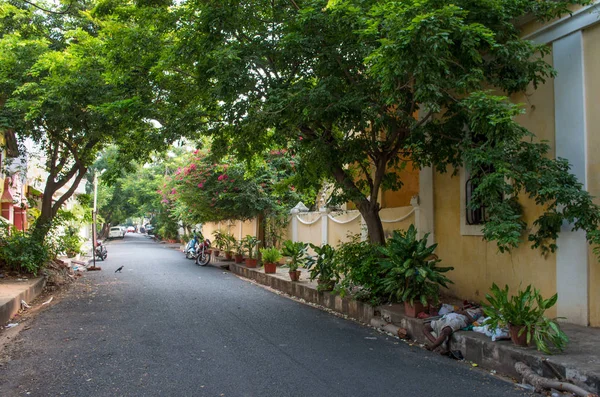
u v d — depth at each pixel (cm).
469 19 655
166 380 508
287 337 711
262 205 1703
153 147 979
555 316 683
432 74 583
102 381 505
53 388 485
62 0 1280
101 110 993
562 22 682
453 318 642
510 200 680
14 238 1298
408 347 660
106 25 962
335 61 794
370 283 839
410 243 757
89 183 3866
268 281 1366
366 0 714
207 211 1805
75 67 1059
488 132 565
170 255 2647
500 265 787
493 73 692
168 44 959
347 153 831
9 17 1205
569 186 584
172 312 908
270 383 500
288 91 777
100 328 766
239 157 1019
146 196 4438
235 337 706
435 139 786
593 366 475
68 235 1703
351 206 1415
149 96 1005
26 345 661
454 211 898
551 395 466
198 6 861
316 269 1027
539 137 722
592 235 557
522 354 522
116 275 1606
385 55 587
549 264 698
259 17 883
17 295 938
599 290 630
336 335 729
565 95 680
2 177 1625
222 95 792
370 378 519
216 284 1373
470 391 482
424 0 569
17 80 1142
